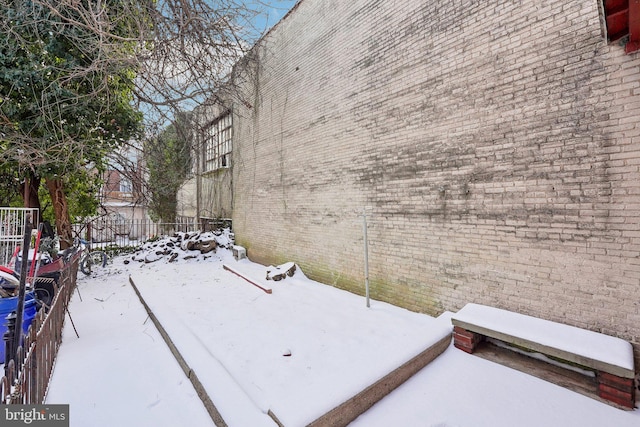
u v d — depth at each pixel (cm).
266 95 794
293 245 697
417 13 426
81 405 246
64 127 559
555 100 303
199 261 922
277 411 219
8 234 608
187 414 243
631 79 260
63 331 395
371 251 504
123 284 679
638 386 245
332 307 475
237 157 972
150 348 352
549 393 255
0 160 559
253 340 363
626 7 214
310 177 640
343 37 550
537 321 305
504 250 342
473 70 366
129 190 1006
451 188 391
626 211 264
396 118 459
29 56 501
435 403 250
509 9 334
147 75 523
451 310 393
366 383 248
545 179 311
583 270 287
